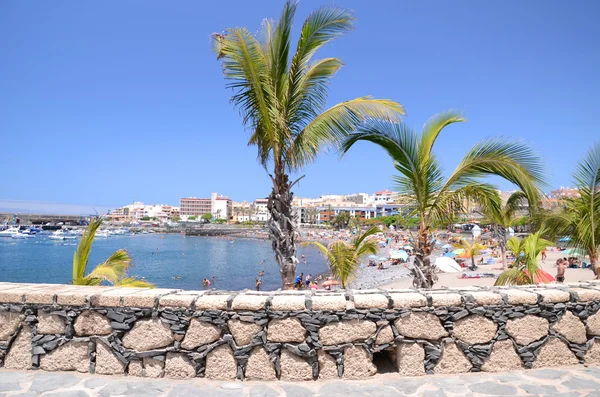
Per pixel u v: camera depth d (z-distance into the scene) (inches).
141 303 144.9
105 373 144.6
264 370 141.2
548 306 153.9
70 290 156.6
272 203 270.8
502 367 149.2
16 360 148.6
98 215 284.0
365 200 7298.2
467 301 149.5
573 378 142.6
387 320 145.6
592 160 293.6
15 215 6008.9
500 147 235.6
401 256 1562.5
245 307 141.7
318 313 142.5
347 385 137.5
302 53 265.0
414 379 142.7
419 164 254.8
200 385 136.9
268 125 262.8
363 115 247.0
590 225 300.8
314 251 2935.5
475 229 1637.6
